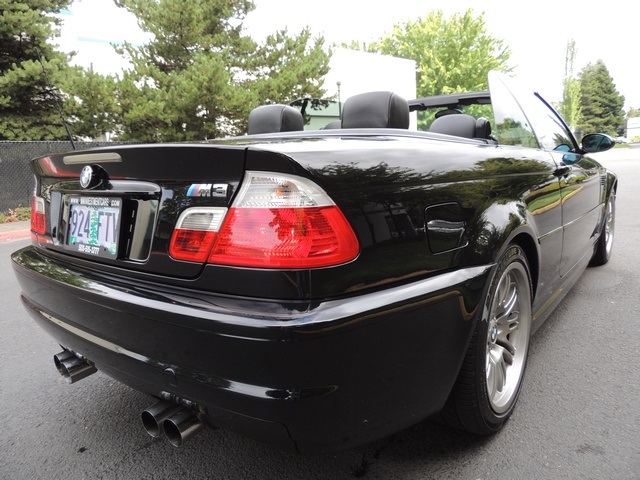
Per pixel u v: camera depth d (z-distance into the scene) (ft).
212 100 39.14
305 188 4.17
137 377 4.92
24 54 39.06
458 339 5.11
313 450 4.40
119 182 5.23
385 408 4.60
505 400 6.41
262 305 4.08
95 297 5.04
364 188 4.49
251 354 3.98
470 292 5.20
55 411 7.57
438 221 5.08
